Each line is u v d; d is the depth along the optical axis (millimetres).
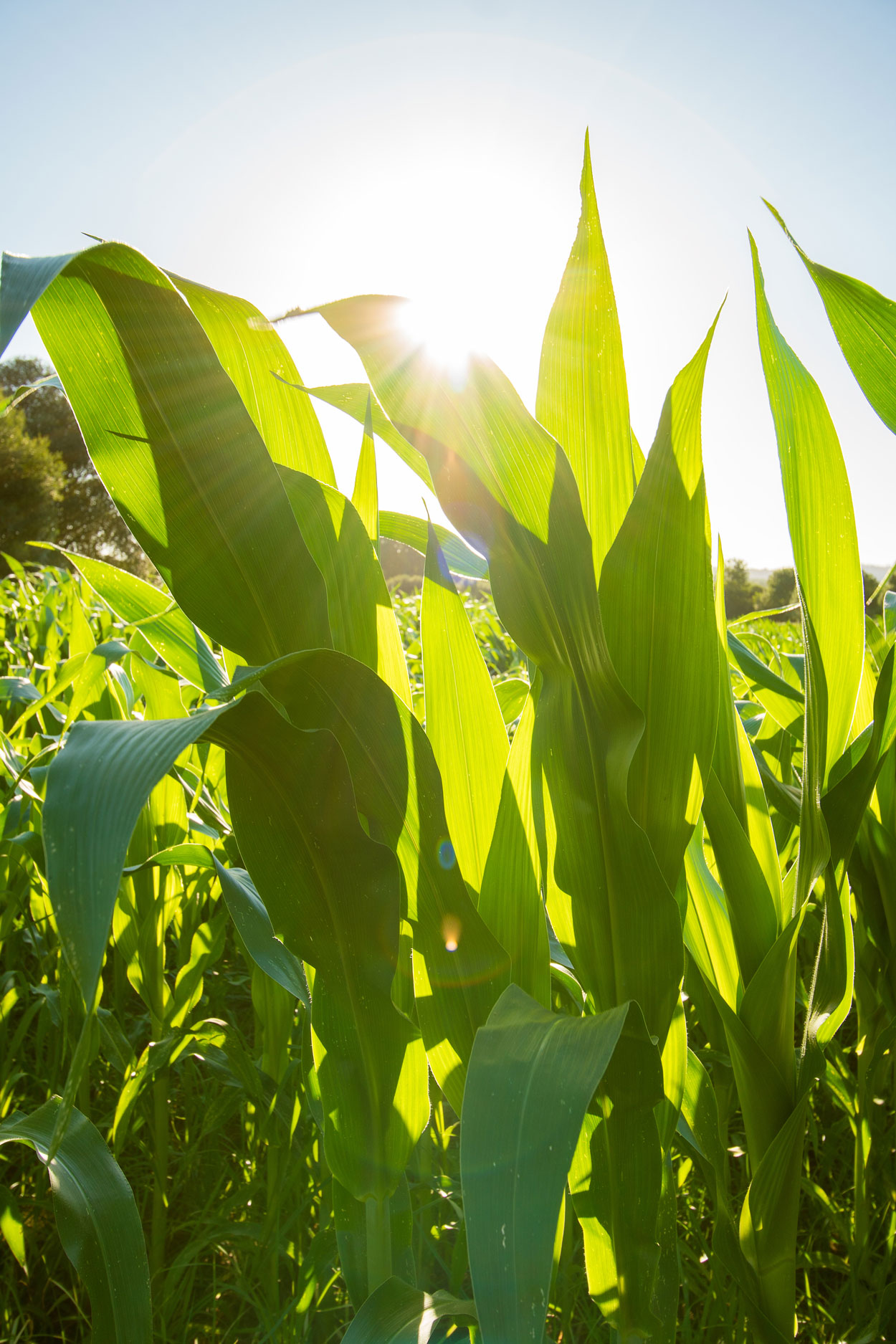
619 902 746
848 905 919
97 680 1290
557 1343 1066
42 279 502
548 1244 511
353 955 732
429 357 690
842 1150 1365
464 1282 1158
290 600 688
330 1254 981
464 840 841
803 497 797
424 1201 1054
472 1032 788
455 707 842
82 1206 792
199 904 1370
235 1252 1194
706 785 810
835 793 858
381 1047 760
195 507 670
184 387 651
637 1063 711
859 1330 1054
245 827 712
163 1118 1221
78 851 480
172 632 1068
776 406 798
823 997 871
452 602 838
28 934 1538
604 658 698
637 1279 764
